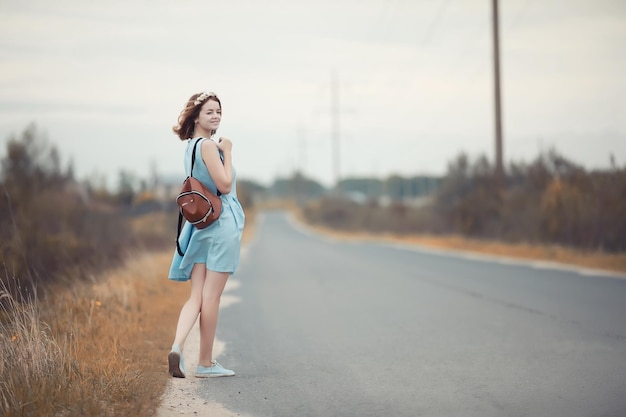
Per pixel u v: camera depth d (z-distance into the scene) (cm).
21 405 403
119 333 677
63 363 487
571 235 1814
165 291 1113
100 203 1995
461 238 2530
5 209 1073
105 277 1014
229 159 518
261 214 12100
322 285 1305
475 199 2520
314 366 592
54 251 1014
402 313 904
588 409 442
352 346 684
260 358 630
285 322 855
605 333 708
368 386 518
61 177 1786
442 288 1184
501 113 2381
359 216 5206
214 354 654
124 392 464
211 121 527
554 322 786
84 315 719
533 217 2091
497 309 909
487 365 579
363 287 1249
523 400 467
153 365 575
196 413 446
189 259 526
